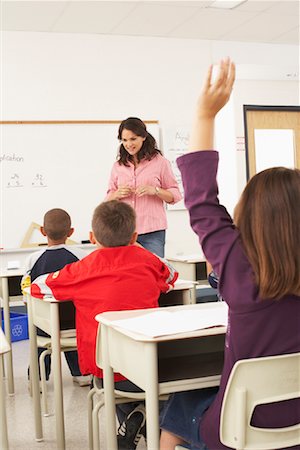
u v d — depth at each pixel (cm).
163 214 393
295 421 141
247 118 702
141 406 220
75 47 591
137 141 382
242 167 696
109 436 185
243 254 130
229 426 140
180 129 627
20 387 373
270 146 714
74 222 584
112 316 178
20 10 518
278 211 127
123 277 215
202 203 132
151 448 151
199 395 165
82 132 589
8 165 565
